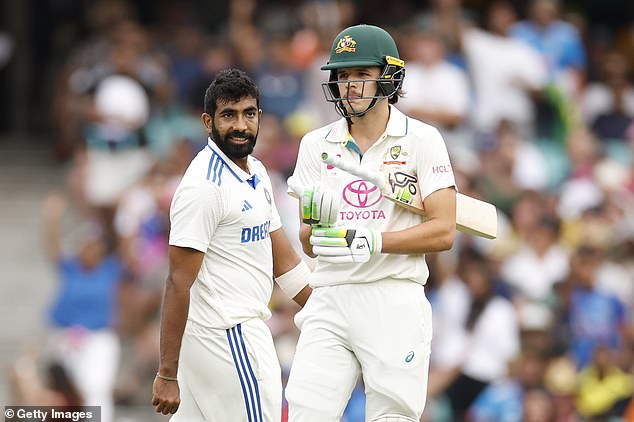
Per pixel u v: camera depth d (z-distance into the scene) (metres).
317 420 20.80
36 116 61.12
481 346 37.22
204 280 20.97
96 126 45.12
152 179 43.66
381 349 20.75
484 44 47.00
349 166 20.17
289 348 35.00
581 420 36.53
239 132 20.77
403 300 20.86
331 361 20.91
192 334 21.09
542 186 45.84
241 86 20.72
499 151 44.41
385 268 20.78
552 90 47.44
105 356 38.69
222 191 20.72
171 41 52.66
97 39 55.00
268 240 21.53
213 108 20.83
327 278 21.03
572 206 45.03
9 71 60.97
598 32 61.22
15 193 54.00
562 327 38.44
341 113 20.91
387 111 21.11
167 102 46.97
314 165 21.36
